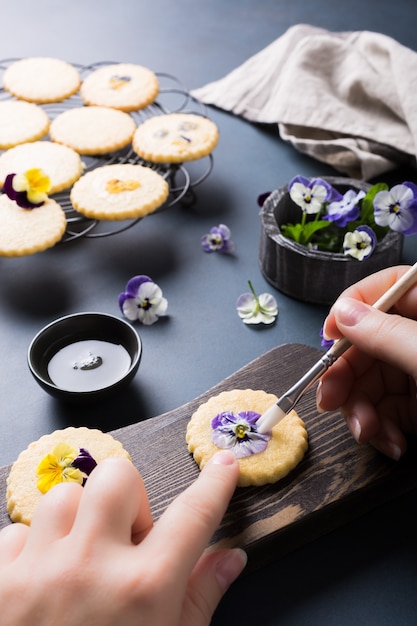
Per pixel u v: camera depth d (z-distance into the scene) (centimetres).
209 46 95
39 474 53
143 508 46
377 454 55
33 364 59
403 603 51
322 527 54
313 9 101
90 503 44
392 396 55
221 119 86
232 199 78
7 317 67
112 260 72
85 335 63
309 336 66
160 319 68
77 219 71
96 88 84
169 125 78
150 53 94
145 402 62
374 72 81
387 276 56
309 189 68
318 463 55
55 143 77
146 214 71
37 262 72
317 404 56
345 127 79
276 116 81
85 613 41
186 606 45
